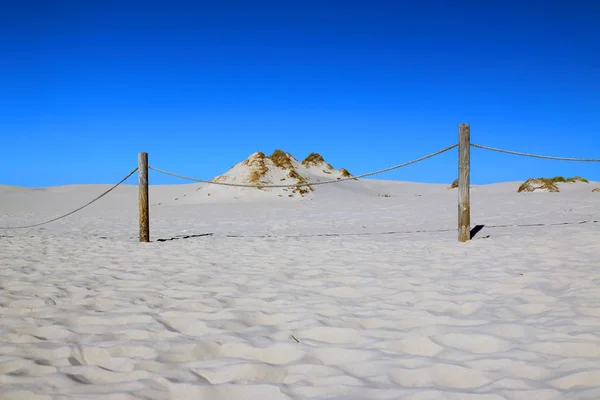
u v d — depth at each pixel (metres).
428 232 8.98
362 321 3.12
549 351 2.51
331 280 4.48
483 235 7.84
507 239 7.00
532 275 4.35
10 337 2.86
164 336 2.87
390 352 2.55
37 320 3.20
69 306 3.58
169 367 2.40
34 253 6.55
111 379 2.26
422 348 2.63
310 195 31.86
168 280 4.57
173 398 2.06
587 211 12.06
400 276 4.54
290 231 10.31
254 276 4.73
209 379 2.25
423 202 19.39
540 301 3.50
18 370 2.36
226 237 8.92
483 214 12.50
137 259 5.96
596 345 2.54
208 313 3.37
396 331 2.89
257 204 25.41
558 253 5.49
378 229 10.12
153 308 3.51
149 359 2.50
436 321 3.08
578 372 2.18
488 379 2.18
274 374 2.30
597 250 5.58
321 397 2.04
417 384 2.18
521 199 17.69
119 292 4.05
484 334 2.76
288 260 5.72
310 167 42.94
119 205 28.19
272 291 4.06
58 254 6.45
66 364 2.45
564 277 4.22
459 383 2.17
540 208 13.54
